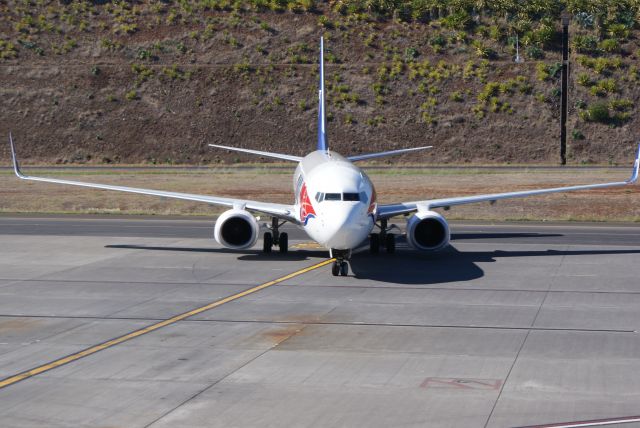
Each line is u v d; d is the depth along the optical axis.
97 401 29.80
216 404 29.42
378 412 28.47
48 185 130.88
